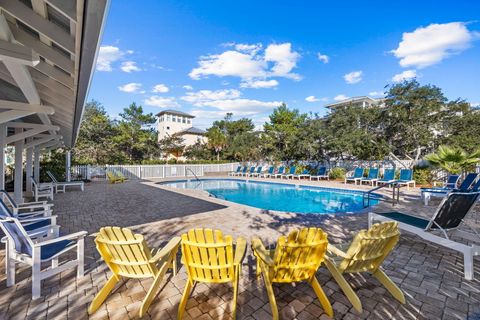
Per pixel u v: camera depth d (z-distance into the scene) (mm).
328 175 17359
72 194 11383
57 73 3953
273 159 23219
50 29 2508
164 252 2889
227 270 2668
